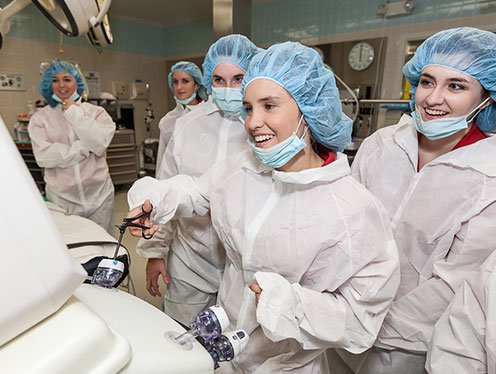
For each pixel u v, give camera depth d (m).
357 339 0.69
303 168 0.78
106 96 4.17
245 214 0.82
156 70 5.17
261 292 0.62
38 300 0.33
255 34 3.98
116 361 0.37
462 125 0.89
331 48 3.31
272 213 0.80
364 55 3.12
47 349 0.33
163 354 0.44
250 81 0.74
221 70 1.12
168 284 1.40
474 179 0.87
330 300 0.68
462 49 0.83
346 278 0.69
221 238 0.94
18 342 0.34
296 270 0.73
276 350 0.83
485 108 0.91
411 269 1.00
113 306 0.51
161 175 1.35
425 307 0.91
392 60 3.03
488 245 0.80
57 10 1.03
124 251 0.99
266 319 0.60
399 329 0.96
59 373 0.32
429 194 0.95
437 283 0.89
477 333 0.69
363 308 0.68
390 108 2.92
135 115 4.98
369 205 0.72
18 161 0.34
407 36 2.91
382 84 3.11
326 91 0.74
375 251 0.69
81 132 2.00
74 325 0.36
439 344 0.76
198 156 1.23
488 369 0.64
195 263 1.30
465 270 0.85
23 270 0.32
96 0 1.03
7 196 0.32
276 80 0.70
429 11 2.78
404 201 1.00
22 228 0.32
